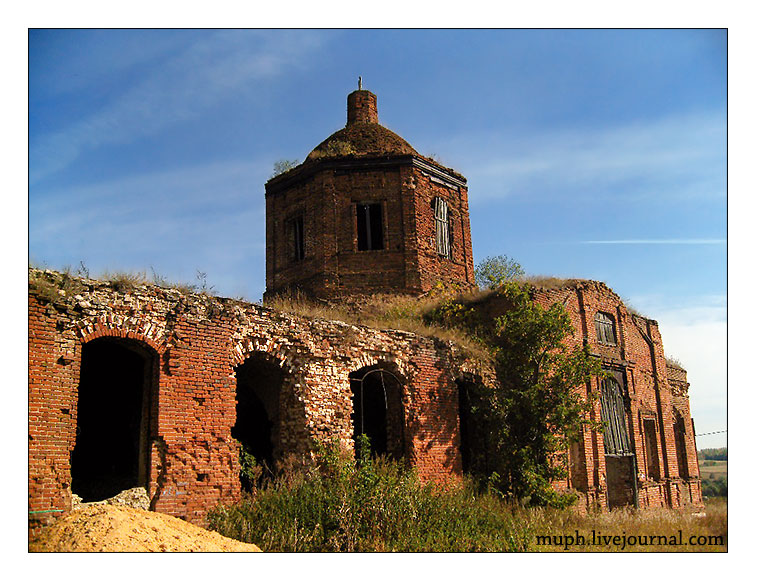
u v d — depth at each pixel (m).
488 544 12.58
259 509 12.62
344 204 24.55
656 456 26.22
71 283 11.83
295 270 24.89
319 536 11.91
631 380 25.30
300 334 15.04
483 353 19.11
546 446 17.64
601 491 21.81
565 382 18.34
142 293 12.75
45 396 10.98
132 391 14.52
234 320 13.99
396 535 12.40
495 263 25.72
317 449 14.40
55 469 10.90
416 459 16.59
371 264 23.94
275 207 26.27
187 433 12.73
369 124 27.25
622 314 25.78
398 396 17.20
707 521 16.36
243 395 16.77
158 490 12.18
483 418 18.31
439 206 25.52
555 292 22.31
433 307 21.84
